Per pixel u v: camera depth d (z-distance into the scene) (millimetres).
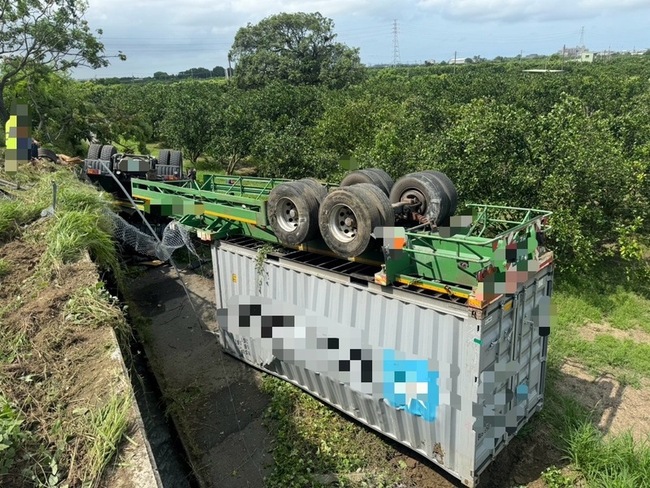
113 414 3615
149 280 10648
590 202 10414
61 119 17906
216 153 20734
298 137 18500
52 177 9234
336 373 5898
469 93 25938
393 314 5234
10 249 6621
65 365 4383
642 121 14133
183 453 5801
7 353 4547
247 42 56344
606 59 80312
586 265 9867
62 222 6816
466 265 4758
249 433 6129
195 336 8414
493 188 10242
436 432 5145
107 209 8617
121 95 35594
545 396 6727
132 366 5633
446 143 10703
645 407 6602
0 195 8633
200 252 11742
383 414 5617
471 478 4938
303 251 6328
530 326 5500
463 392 4789
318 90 33812
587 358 7723
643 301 9680
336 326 5809
